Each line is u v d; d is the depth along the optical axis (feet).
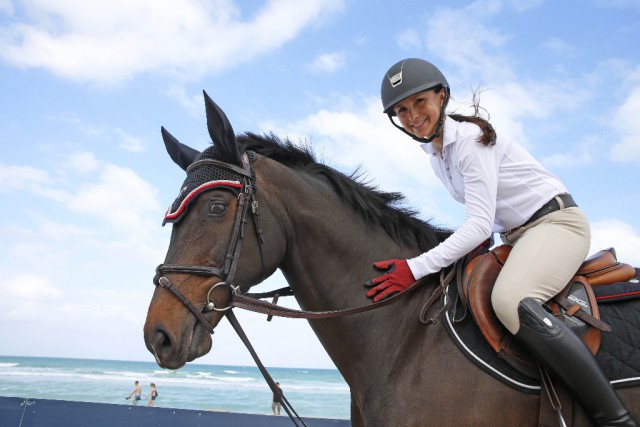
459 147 6.47
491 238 7.26
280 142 7.55
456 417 5.66
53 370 157.69
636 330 5.91
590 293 6.13
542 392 5.71
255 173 6.72
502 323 5.92
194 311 5.90
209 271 6.03
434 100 6.82
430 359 6.01
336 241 6.85
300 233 6.86
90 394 87.45
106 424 14.07
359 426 6.66
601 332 5.96
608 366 5.77
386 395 6.10
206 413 14.11
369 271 6.85
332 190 7.19
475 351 5.91
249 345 6.33
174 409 14.15
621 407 5.47
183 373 162.40
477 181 6.35
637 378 5.66
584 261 6.61
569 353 5.48
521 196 6.57
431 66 6.89
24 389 94.32
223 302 6.09
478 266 6.38
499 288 5.98
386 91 6.98
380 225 7.16
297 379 160.45
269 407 76.64
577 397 5.66
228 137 6.41
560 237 6.25
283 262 6.95
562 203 6.47
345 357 6.61
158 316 5.82
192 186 6.32
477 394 5.71
